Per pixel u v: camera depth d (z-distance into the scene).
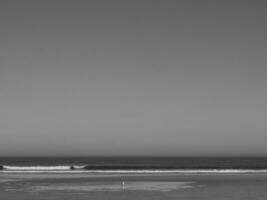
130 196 35.75
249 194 37.06
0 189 39.88
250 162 111.69
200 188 40.78
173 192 38.09
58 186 42.12
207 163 104.50
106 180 47.78
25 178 50.41
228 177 51.44
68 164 102.38
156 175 54.22
